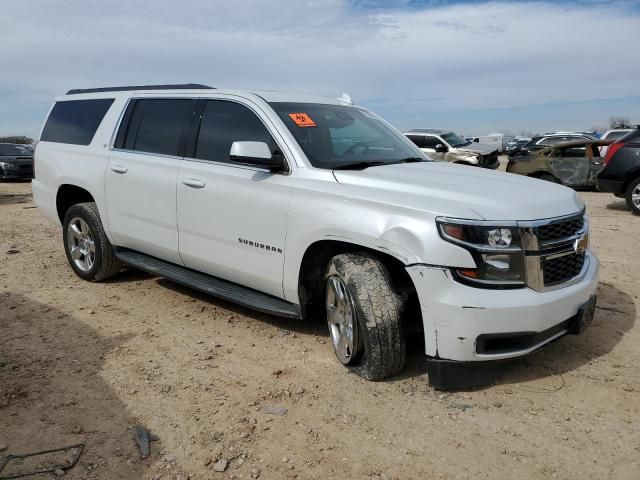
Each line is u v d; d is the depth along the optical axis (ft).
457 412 10.70
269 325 15.34
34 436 10.07
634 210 34.53
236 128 14.55
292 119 13.94
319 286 13.30
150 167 16.22
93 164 18.10
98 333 14.84
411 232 10.68
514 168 51.42
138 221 16.83
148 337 14.55
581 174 47.55
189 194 15.03
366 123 15.85
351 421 10.48
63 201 20.21
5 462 9.30
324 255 13.06
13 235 29.27
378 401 11.14
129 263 17.44
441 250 10.41
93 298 17.70
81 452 9.59
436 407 10.89
